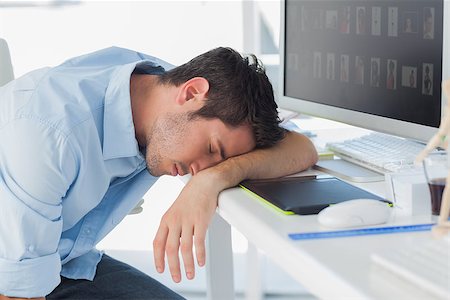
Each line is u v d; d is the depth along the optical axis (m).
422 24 1.39
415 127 1.43
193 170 1.45
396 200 1.17
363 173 1.46
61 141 1.35
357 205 1.07
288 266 0.97
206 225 1.29
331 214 1.06
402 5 1.45
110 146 1.50
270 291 3.02
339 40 1.70
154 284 1.70
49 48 3.45
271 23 3.71
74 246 1.64
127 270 1.77
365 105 1.61
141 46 3.45
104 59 1.78
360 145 1.65
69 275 1.70
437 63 1.35
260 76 1.49
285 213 1.15
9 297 1.38
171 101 1.47
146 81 1.54
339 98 1.72
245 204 1.24
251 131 1.45
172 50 3.46
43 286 1.38
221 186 1.34
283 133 1.53
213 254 1.86
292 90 1.97
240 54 1.52
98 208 1.67
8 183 1.33
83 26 3.45
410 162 1.43
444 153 1.08
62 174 1.35
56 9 3.44
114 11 3.44
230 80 1.43
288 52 1.98
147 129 1.51
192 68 1.48
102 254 1.84
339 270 0.86
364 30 1.59
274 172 1.44
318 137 1.96
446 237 0.92
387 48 1.51
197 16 3.44
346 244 0.97
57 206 1.38
